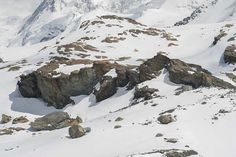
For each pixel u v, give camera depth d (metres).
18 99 94.94
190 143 41.94
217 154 40.25
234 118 46.31
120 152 41.09
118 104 79.56
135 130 46.59
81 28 152.62
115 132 47.12
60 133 54.88
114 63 94.88
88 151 43.12
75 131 49.00
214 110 49.53
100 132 48.25
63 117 69.62
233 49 93.88
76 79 91.12
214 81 67.00
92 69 92.38
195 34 130.00
